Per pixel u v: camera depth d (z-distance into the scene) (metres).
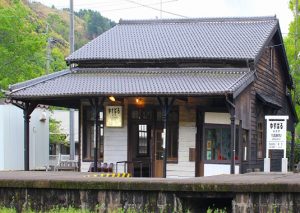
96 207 13.47
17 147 25.09
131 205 13.35
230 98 20.72
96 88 22.05
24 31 29.73
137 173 24.08
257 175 18.45
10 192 14.17
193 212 13.58
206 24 27.11
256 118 24.98
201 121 23.47
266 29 26.08
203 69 23.50
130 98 23.84
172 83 21.98
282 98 30.30
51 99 22.80
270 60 27.31
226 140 23.02
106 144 24.34
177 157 23.66
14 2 31.73
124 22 27.91
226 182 13.05
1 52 28.69
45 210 13.87
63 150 44.91
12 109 24.69
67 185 13.70
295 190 12.68
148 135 24.09
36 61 34.75
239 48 24.06
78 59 24.47
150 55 24.14
